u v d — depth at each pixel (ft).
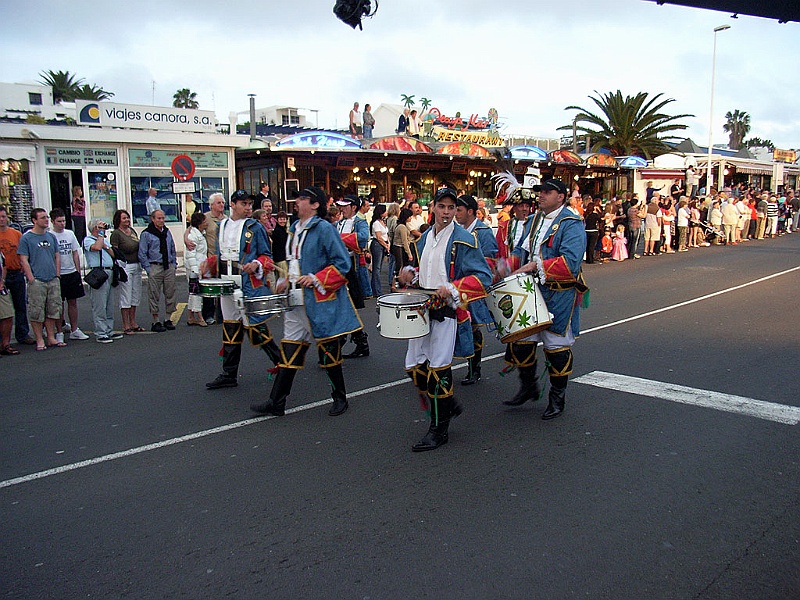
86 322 34.06
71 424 18.37
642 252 70.74
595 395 20.25
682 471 14.69
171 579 10.91
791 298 38.96
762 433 16.94
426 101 109.60
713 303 37.55
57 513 13.23
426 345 16.25
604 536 11.98
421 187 75.66
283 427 17.87
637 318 33.06
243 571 11.10
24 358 26.27
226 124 85.05
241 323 21.22
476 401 19.98
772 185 139.03
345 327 18.28
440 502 13.39
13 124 48.32
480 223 20.59
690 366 23.57
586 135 132.26
